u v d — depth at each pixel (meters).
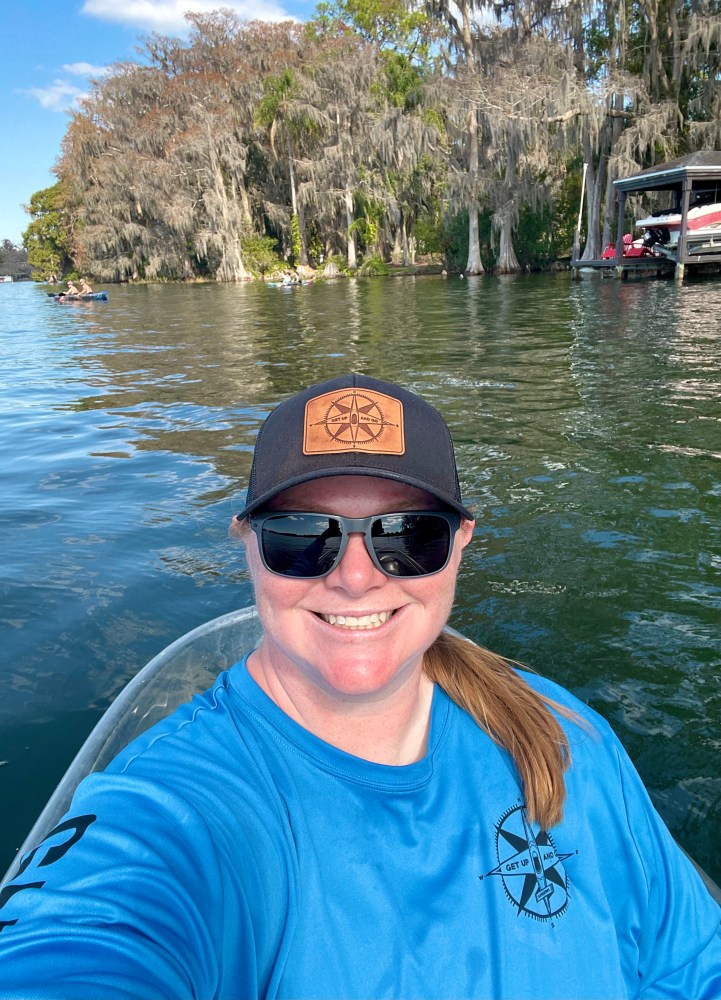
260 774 0.49
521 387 4.01
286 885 0.46
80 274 28.97
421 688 0.57
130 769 0.48
